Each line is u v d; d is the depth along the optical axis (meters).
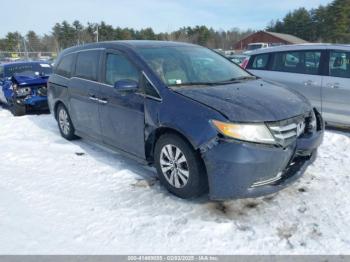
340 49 6.18
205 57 4.68
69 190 3.91
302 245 2.89
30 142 5.84
